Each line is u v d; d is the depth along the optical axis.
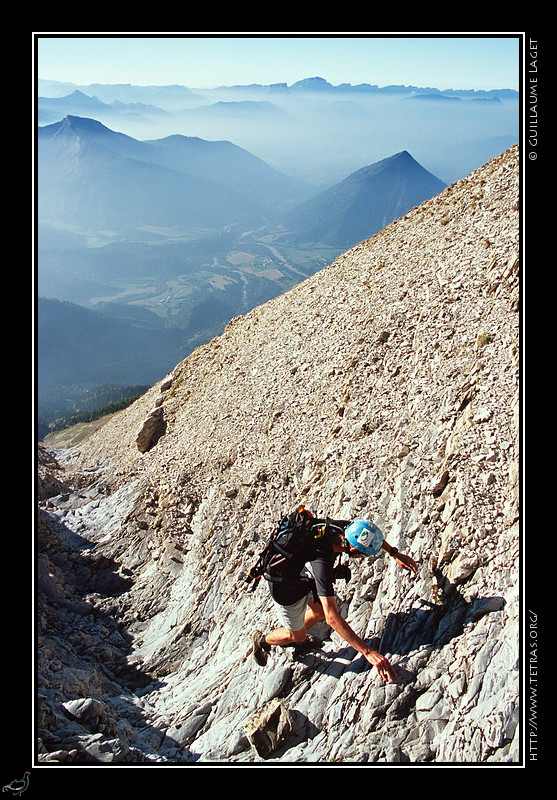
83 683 8.70
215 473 15.02
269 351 19.59
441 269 13.62
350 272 20.05
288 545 6.11
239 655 8.59
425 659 5.93
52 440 80.56
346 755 5.37
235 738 6.56
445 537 6.95
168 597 12.73
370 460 9.55
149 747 7.14
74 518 19.56
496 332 9.67
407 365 11.46
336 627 5.79
